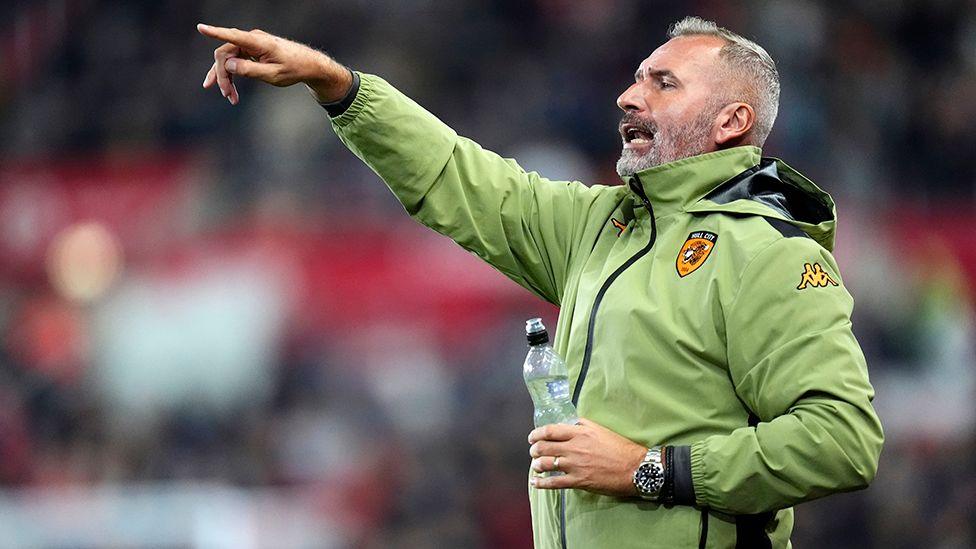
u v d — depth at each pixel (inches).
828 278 482.9
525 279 562.9
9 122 2138.3
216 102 2037.4
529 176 566.6
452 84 2172.7
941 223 1820.9
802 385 468.1
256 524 1413.6
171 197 1804.9
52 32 2234.3
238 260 1728.6
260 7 2224.4
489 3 2242.9
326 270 1707.7
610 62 2208.4
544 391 496.7
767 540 488.7
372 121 539.5
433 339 1667.1
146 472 1595.7
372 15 2214.6
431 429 1604.3
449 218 550.3
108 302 1729.8
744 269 481.4
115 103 2127.2
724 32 533.6
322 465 1589.6
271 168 1838.1
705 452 469.4
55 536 1291.8
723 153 506.6
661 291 493.7
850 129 2126.0
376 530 1508.4
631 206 528.7
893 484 1568.7
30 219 1779.0
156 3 2234.3
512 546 1510.8
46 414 1648.6
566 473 473.4
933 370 1717.5
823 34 2228.1
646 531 479.5
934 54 2290.8
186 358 1688.0
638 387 486.6
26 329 1702.8
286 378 1664.6
